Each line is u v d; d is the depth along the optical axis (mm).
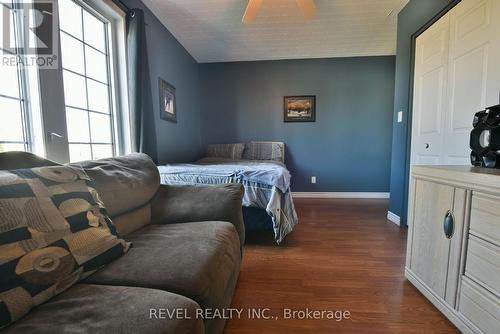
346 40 3447
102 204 1099
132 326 629
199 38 3357
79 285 836
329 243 2297
